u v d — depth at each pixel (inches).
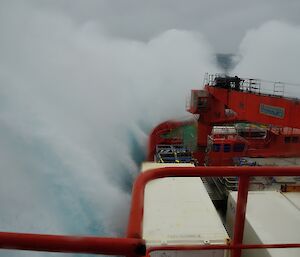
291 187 433.4
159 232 319.0
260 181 543.5
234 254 139.2
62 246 76.6
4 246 76.4
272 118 492.1
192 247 125.1
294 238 311.7
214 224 333.7
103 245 76.9
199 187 423.8
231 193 435.8
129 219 87.4
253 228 332.2
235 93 637.3
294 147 768.9
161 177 113.5
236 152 750.5
